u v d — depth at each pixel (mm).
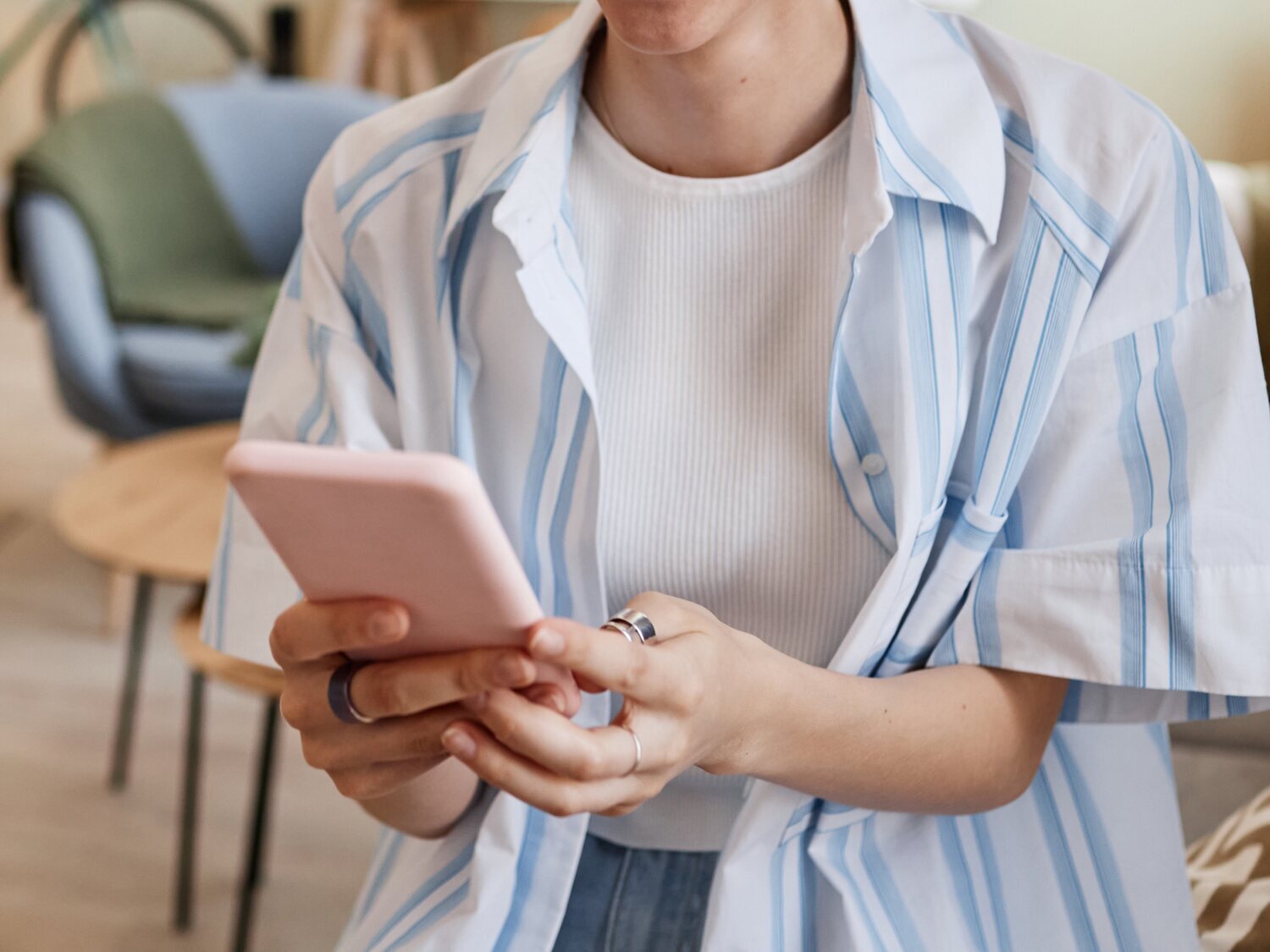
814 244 794
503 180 793
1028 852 868
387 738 667
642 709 631
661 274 818
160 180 3102
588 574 835
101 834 2189
